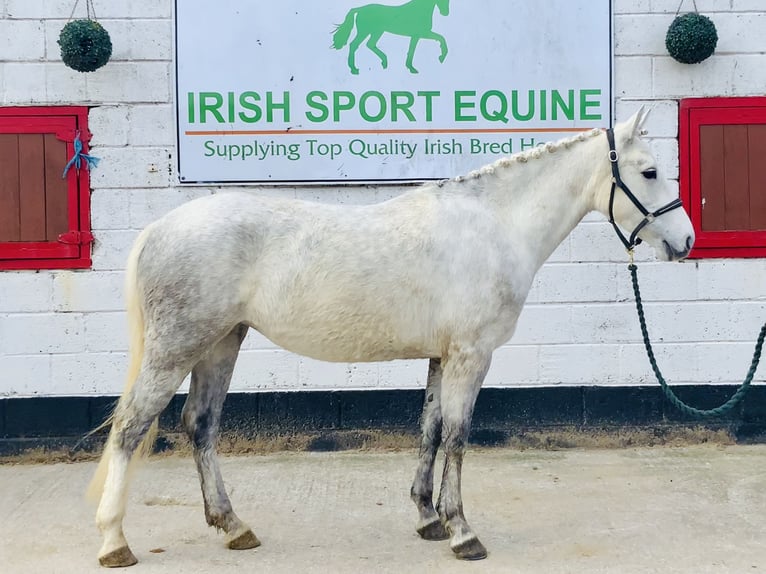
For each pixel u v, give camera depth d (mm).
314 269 3992
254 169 5918
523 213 4238
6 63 5828
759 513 4738
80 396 5926
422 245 4055
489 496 5078
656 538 4379
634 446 6074
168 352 3943
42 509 4902
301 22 5863
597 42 5926
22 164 5852
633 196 4211
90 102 5867
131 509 4906
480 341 4090
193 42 5840
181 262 3922
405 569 3994
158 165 5914
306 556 4164
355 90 5902
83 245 5887
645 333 4441
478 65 5914
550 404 6059
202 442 4281
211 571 3977
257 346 5969
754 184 6031
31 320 5883
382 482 5355
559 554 4172
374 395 6000
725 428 6074
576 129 5973
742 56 6004
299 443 6004
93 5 5844
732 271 6039
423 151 5945
